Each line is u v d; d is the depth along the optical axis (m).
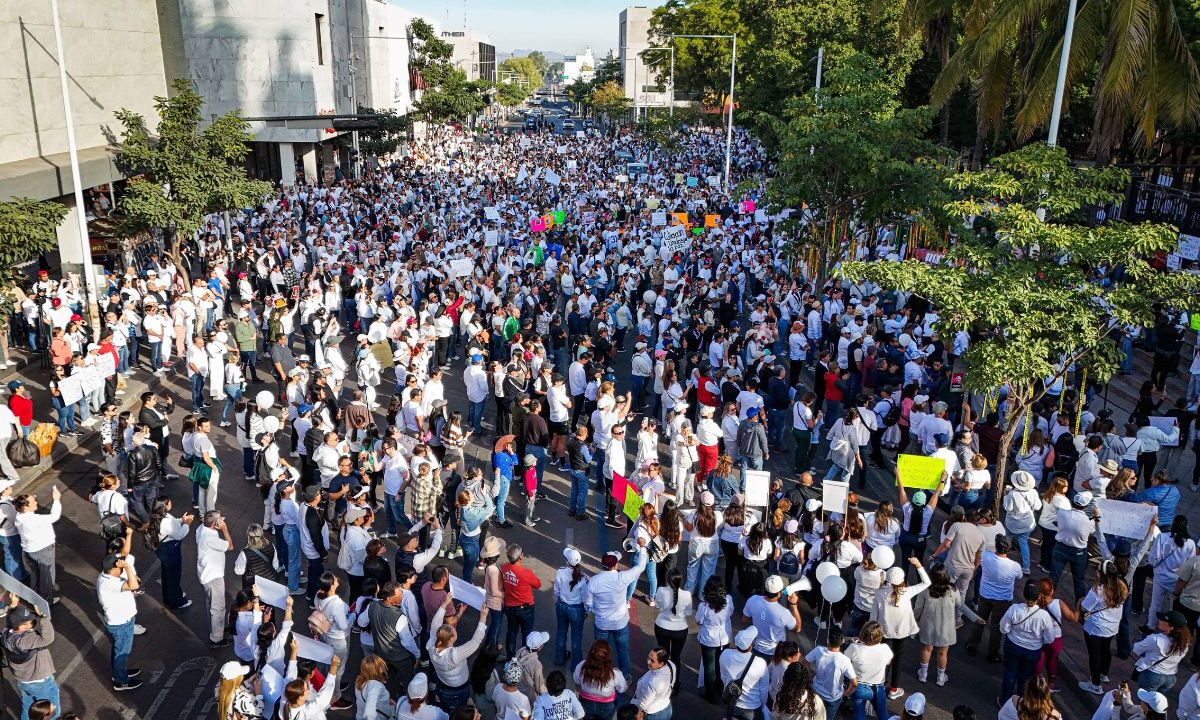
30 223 18.67
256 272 28.70
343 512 12.48
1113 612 10.08
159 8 48.84
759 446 15.23
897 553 13.55
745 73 61.00
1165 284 12.09
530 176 53.16
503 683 8.42
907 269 12.94
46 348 22.34
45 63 29.03
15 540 12.05
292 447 15.50
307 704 8.17
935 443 15.05
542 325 23.28
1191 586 10.61
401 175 54.25
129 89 34.56
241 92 50.50
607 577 10.18
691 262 29.45
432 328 21.23
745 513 12.25
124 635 10.34
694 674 11.01
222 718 8.25
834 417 18.11
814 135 22.72
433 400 16.80
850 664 8.90
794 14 44.47
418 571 10.84
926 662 10.63
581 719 8.23
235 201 28.88
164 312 22.62
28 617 9.21
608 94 133.38
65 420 18.02
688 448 14.21
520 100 160.88
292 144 51.44
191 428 14.14
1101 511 11.64
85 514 15.13
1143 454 14.73
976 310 12.50
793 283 24.58
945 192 22.73
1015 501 12.57
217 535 11.27
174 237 28.53
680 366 21.00
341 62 61.09
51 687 9.37
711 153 70.81
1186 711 8.72
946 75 24.78
